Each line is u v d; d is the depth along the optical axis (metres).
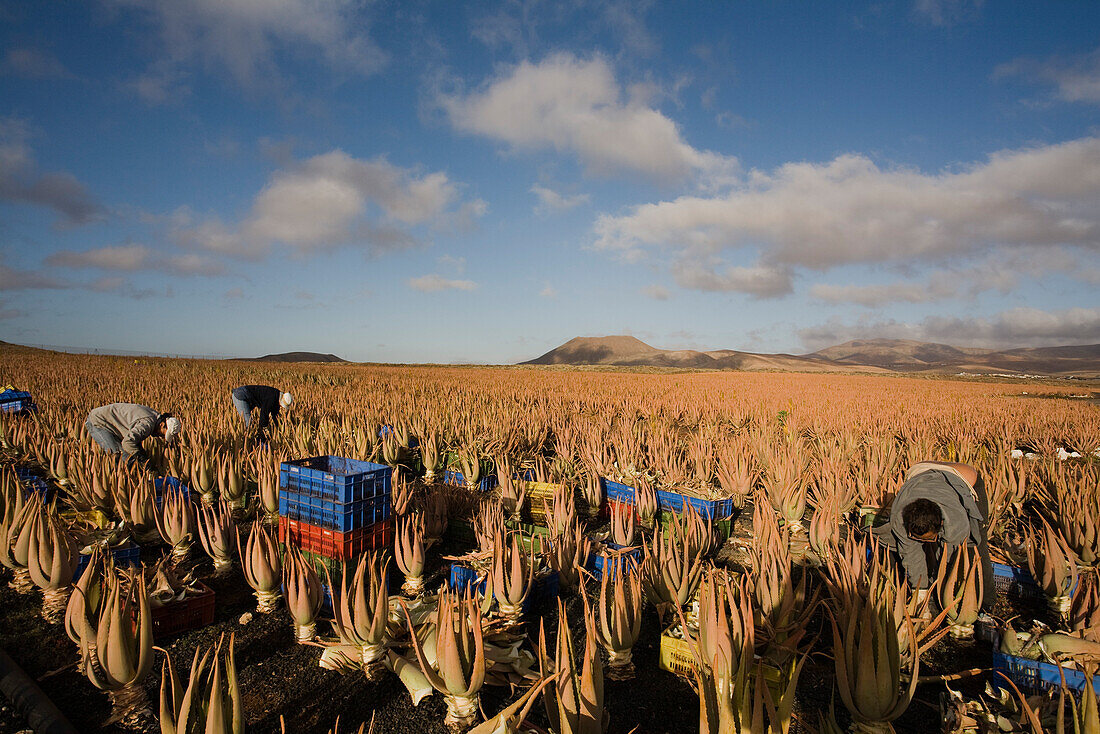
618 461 9.17
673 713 3.91
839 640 3.39
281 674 4.23
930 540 4.96
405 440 10.45
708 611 3.55
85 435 9.70
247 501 7.60
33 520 4.95
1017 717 3.63
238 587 5.67
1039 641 4.23
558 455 10.27
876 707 3.26
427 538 6.95
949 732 3.60
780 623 4.23
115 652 3.48
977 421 17.89
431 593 5.61
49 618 4.93
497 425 11.71
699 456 9.88
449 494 7.51
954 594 4.79
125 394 17.81
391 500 5.74
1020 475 8.27
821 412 19.84
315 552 5.47
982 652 4.72
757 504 6.54
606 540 6.83
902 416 19.05
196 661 3.09
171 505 6.01
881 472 8.94
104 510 6.86
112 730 3.61
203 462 7.19
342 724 3.71
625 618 4.14
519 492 7.71
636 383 38.75
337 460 6.48
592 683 3.07
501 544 4.70
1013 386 62.31
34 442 9.34
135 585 4.16
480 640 3.47
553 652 4.59
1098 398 43.16
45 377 24.34
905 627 4.18
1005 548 6.82
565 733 2.88
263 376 32.59
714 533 6.54
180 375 30.62
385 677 4.21
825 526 5.98
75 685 4.08
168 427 8.60
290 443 9.66
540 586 5.37
